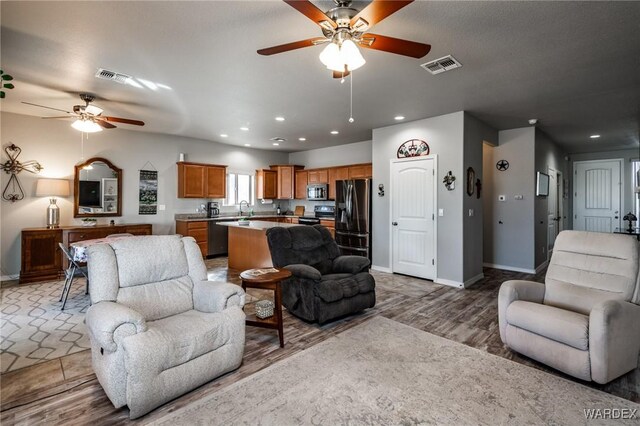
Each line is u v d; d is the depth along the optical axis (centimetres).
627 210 735
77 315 339
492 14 223
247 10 220
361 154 712
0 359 247
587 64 302
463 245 459
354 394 203
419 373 228
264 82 351
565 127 549
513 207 568
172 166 653
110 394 181
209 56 289
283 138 672
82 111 395
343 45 197
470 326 316
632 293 231
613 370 206
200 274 269
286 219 804
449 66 308
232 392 204
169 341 190
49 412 185
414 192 515
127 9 218
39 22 234
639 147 721
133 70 320
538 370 232
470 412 185
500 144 580
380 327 311
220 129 588
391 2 166
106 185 570
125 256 234
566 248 279
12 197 485
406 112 464
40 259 476
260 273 283
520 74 325
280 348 268
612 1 207
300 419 180
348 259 368
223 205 747
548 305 267
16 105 439
